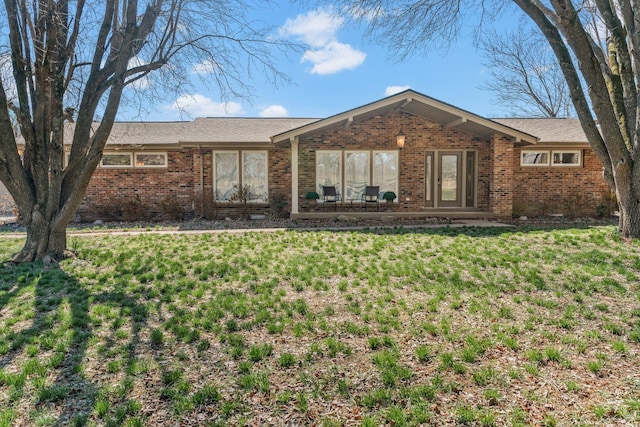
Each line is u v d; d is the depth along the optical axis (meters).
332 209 13.72
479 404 2.61
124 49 6.89
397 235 9.42
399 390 2.78
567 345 3.45
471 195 14.04
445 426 2.40
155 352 3.38
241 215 13.75
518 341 3.53
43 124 7.08
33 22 6.86
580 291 4.90
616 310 4.25
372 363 3.17
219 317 4.16
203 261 6.74
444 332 3.74
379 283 5.36
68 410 2.56
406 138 13.70
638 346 3.41
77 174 7.38
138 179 13.91
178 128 15.41
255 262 6.64
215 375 3.01
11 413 2.52
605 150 8.46
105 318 4.14
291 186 13.76
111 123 7.04
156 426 2.41
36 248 6.97
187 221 13.21
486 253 7.15
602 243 7.96
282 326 3.92
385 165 13.74
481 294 4.82
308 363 3.19
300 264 6.48
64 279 5.67
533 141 12.76
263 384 2.86
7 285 5.39
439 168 13.94
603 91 7.80
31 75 6.98
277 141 12.42
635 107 8.32
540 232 9.72
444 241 8.49
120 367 3.11
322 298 4.78
